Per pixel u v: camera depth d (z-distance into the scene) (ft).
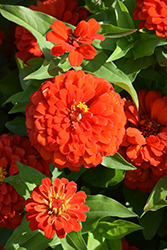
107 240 1.83
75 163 1.64
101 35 1.67
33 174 1.72
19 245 1.67
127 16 1.77
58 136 1.62
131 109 1.79
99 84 1.67
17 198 1.76
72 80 1.66
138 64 1.81
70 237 1.67
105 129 1.63
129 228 1.78
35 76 1.68
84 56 1.66
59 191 1.62
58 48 1.65
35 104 1.65
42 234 1.68
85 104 1.71
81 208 1.63
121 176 1.82
